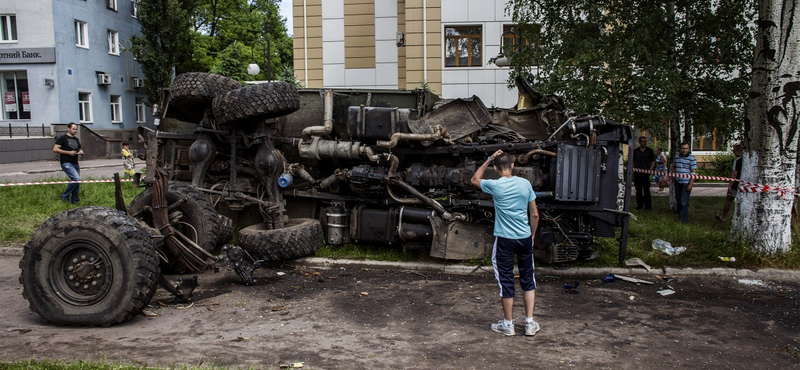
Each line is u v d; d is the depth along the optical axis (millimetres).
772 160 7332
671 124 11859
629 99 10758
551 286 6660
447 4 18859
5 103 30656
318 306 5746
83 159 30391
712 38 11445
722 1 10977
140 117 38188
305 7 20641
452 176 7289
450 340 4770
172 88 7562
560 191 6809
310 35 20719
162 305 5688
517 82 8758
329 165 8289
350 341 4703
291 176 7750
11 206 10688
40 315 4973
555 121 7668
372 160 7480
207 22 42031
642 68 10562
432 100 8602
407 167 7926
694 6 11242
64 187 13336
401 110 7406
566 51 11008
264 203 7645
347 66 20656
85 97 32844
